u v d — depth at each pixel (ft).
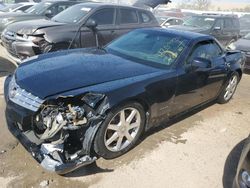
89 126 9.76
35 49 19.76
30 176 10.01
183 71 13.01
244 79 26.12
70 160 9.45
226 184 10.80
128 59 13.21
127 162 11.27
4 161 10.61
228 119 16.49
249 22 55.52
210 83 15.57
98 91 9.80
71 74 10.74
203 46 14.90
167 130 14.14
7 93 11.12
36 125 9.48
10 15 30.14
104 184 10.03
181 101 13.64
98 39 23.03
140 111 11.39
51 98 9.30
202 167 11.62
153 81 11.53
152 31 15.25
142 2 34.27
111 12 23.97
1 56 25.21
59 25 20.99
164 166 11.35
